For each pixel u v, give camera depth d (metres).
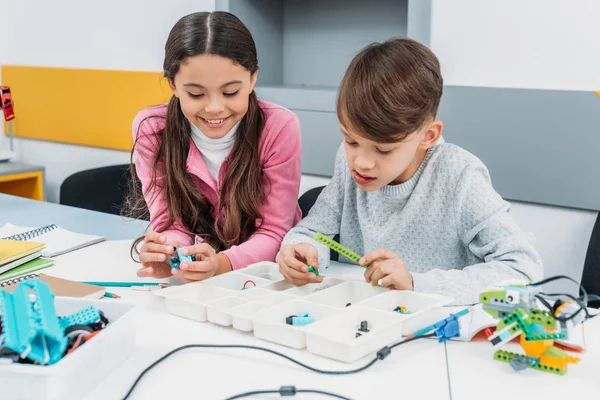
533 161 1.82
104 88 2.64
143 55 2.53
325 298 0.96
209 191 1.32
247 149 1.25
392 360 0.79
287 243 1.19
